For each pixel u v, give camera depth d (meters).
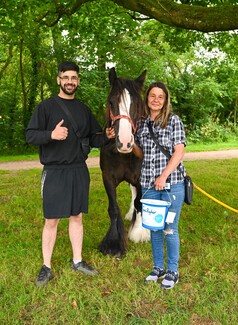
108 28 9.84
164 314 2.78
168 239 3.22
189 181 3.17
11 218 5.31
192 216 5.37
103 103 14.89
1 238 4.53
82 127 3.43
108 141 3.71
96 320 2.78
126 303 2.97
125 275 3.50
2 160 12.91
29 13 8.46
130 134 3.23
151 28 9.76
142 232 4.42
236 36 9.18
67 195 3.38
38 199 6.48
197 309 2.85
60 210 3.36
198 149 16.56
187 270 3.56
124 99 3.36
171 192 3.10
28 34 12.12
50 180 3.36
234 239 4.44
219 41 9.56
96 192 7.06
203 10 4.52
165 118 3.08
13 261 3.85
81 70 14.99
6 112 16.03
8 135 15.45
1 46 16.39
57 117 3.32
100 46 10.19
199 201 6.19
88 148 3.49
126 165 4.05
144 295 3.09
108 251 4.04
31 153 15.16
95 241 4.48
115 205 4.15
